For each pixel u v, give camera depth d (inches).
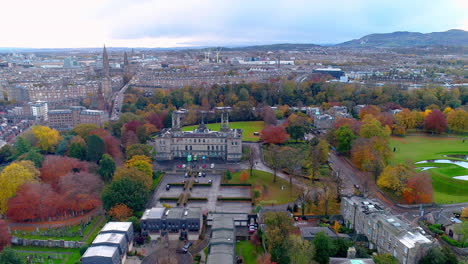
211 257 7224.4
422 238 7249.0
